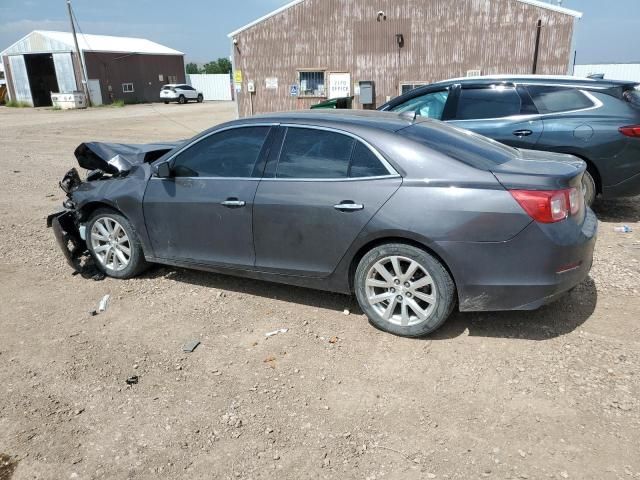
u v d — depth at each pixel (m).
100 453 2.87
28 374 3.62
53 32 47.09
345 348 3.84
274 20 18.03
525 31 16.09
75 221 5.35
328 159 4.05
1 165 12.73
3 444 2.96
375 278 3.98
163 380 3.52
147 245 4.91
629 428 2.93
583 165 3.91
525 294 3.58
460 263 3.61
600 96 6.45
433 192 3.65
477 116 6.94
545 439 2.87
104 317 4.42
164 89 47.50
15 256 5.99
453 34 16.72
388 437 2.94
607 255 5.55
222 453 2.86
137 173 4.99
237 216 4.34
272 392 3.36
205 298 4.72
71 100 40.94
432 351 3.76
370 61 17.59
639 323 4.06
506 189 3.53
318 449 2.87
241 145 4.42
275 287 4.91
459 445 2.86
